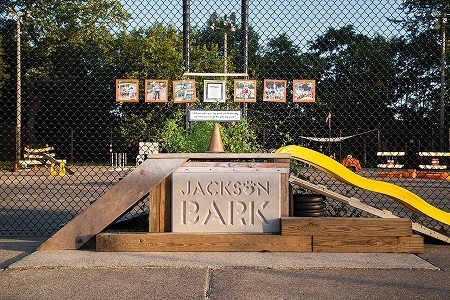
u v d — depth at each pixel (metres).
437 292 3.57
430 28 7.98
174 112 7.70
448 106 12.30
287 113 9.02
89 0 21.91
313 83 6.32
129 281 3.84
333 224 4.80
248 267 4.23
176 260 4.46
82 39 21.38
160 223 5.00
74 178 17.38
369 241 4.79
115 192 4.95
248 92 6.32
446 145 12.38
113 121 13.98
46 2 22.33
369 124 15.13
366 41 8.12
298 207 5.20
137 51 18.83
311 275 4.00
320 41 7.51
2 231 6.04
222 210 4.92
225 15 6.74
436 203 9.55
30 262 4.38
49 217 7.17
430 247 5.17
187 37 6.61
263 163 4.95
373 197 9.91
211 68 20.28
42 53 21.14
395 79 8.80
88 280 3.88
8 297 3.48
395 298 3.44
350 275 4.01
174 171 4.95
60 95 8.70
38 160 21.28
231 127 6.38
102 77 10.84
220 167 4.95
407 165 19.84
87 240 4.92
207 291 3.58
